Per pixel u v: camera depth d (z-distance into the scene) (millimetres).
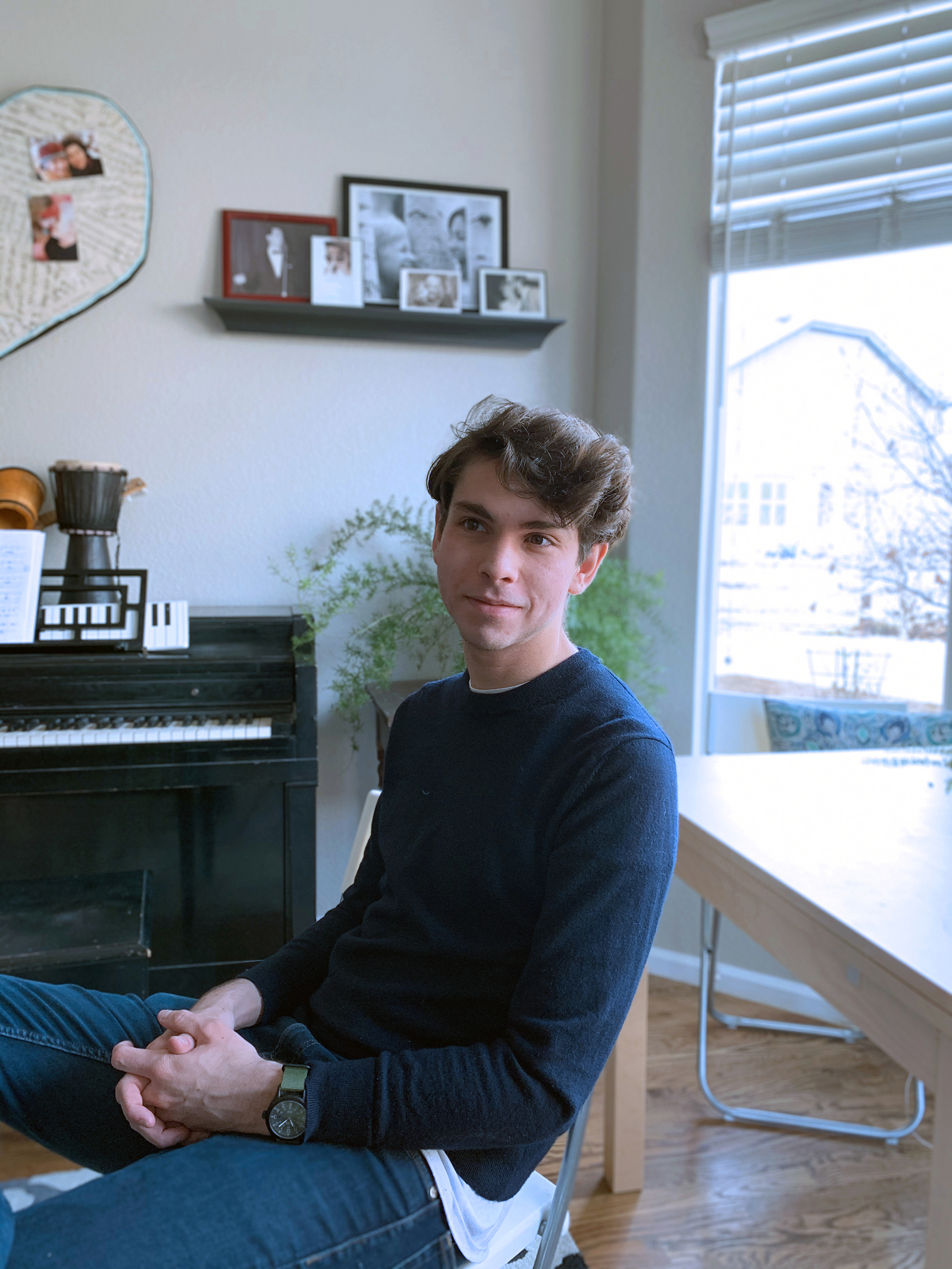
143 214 2309
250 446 2459
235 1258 760
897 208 2135
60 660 2021
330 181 2428
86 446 2367
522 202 2564
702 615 2504
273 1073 857
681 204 2387
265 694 2111
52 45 2244
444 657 2494
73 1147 1003
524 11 2510
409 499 2582
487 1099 780
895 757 1756
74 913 1738
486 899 904
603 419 2635
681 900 2521
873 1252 1553
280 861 2141
